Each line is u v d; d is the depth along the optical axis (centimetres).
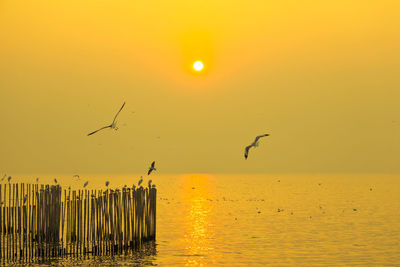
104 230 5178
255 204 10938
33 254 4859
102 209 4988
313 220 8050
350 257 5197
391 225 7456
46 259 4719
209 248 5591
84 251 4919
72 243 4959
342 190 16338
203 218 8244
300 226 7344
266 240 6131
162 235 6391
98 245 4947
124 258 4947
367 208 10012
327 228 7150
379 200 12081
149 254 5209
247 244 5869
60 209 5062
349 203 11194
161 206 10338
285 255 5278
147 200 5509
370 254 5341
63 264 4581
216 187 18438
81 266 4553
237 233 6656
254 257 5191
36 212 4866
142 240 5388
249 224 7550
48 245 4812
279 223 7656
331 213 9075
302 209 9819
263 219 8150
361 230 6956
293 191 15788
